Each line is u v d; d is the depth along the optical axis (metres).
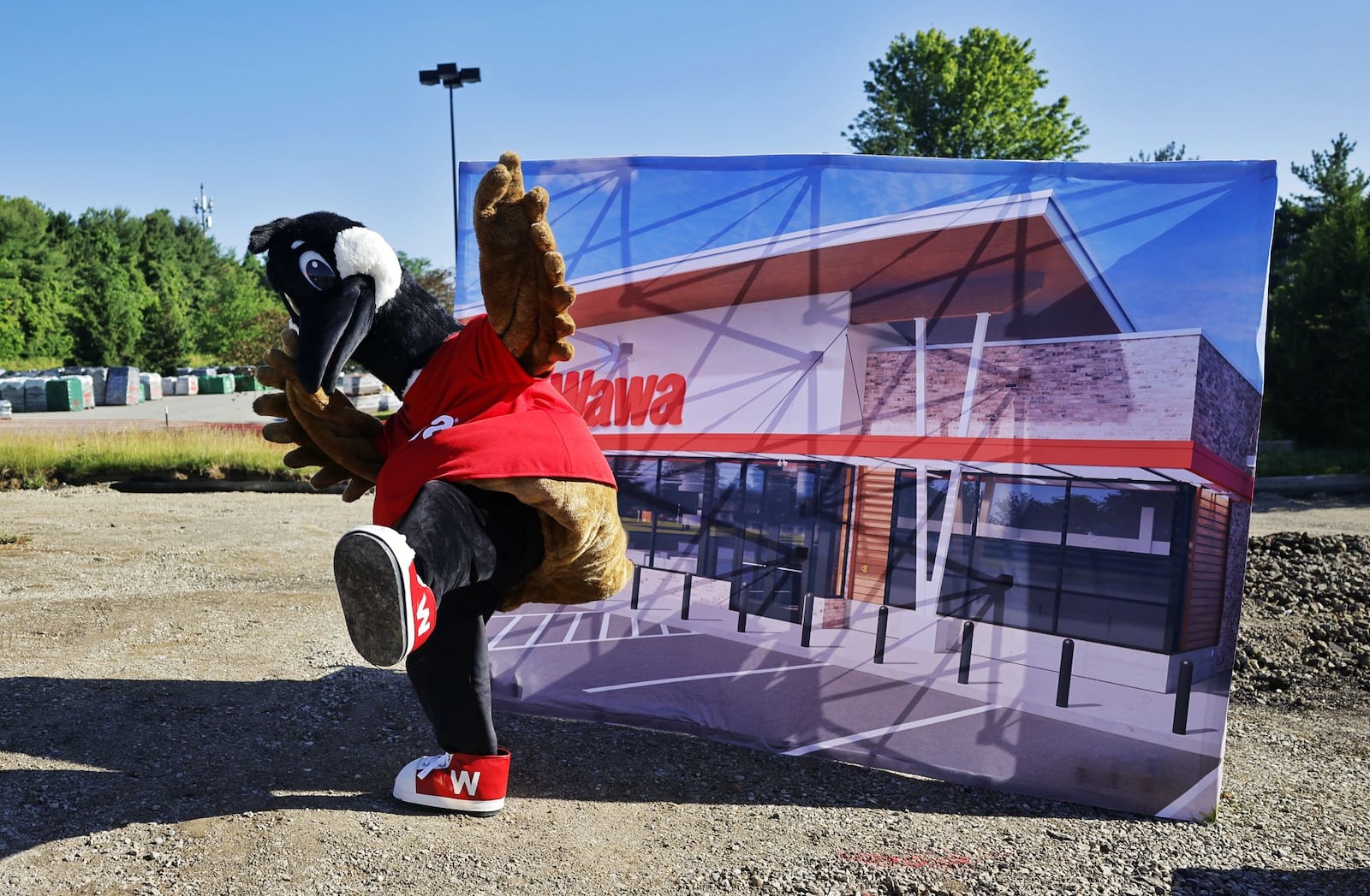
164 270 94.19
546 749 4.34
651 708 4.72
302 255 3.36
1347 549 9.05
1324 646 6.42
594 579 3.54
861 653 4.31
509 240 3.11
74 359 65.69
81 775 3.60
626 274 4.80
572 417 3.39
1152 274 3.80
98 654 5.39
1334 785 4.24
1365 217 24.58
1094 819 3.74
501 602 3.65
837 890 3.04
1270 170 3.62
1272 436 25.19
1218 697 3.68
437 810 3.44
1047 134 47.06
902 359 4.26
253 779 3.65
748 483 4.57
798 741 4.41
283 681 5.00
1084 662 3.89
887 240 4.27
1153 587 3.78
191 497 14.24
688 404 4.70
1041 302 3.99
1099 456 3.88
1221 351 3.68
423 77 20.17
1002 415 4.07
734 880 3.08
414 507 2.87
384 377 3.62
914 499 4.23
